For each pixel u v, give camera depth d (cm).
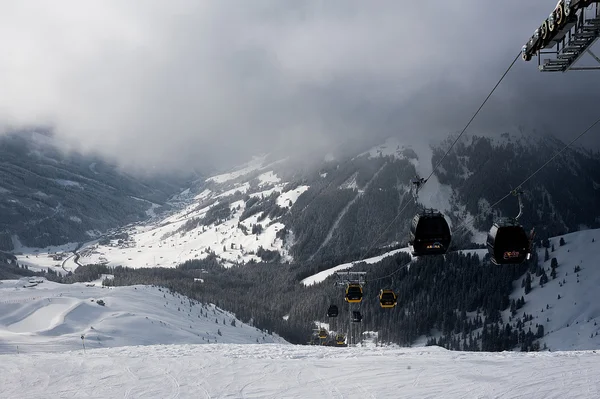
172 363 2650
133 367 2564
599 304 18288
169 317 17750
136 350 3222
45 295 19650
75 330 14900
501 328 17688
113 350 3250
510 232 1912
